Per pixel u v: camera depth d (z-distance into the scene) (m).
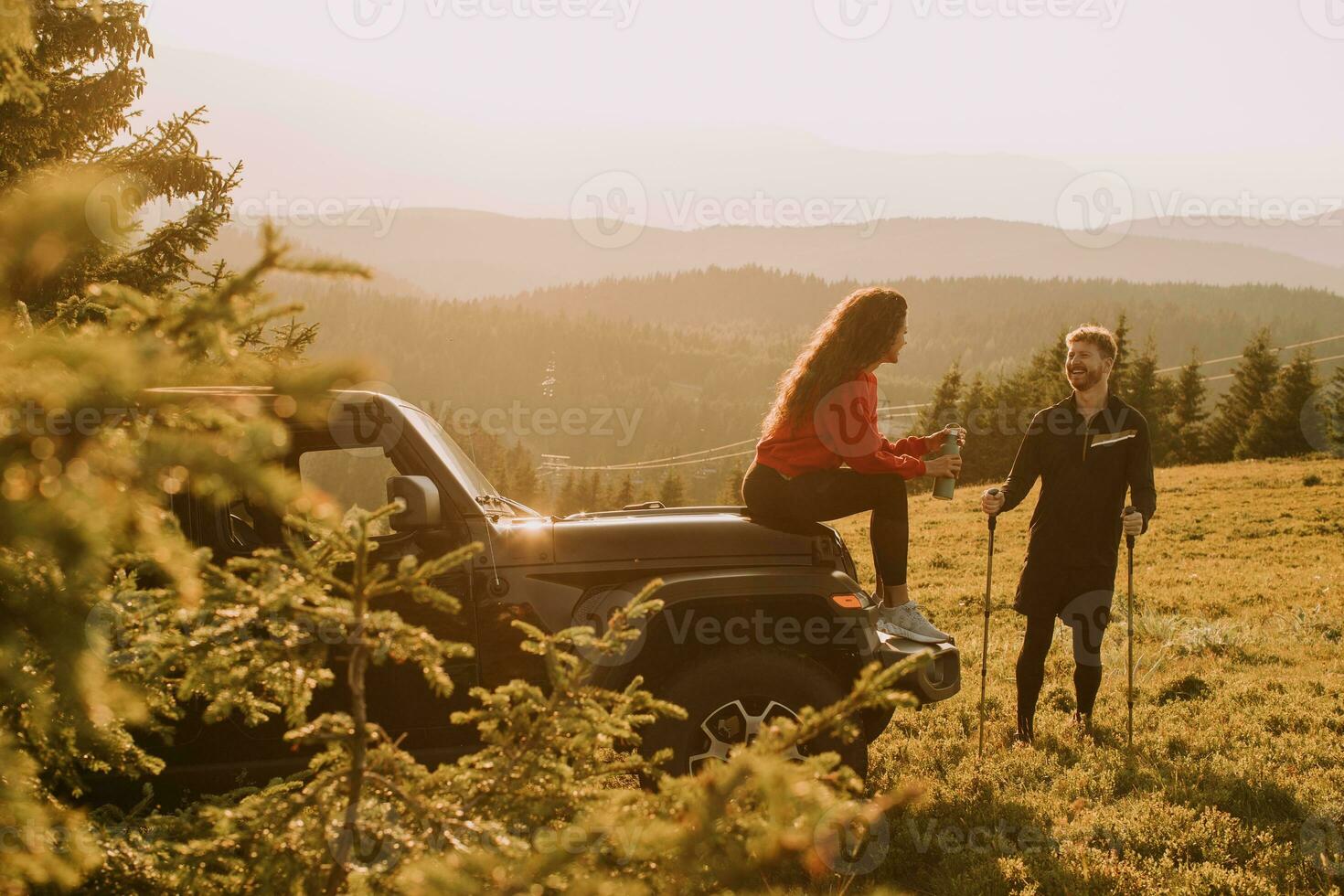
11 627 1.49
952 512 28.67
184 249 6.55
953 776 5.07
